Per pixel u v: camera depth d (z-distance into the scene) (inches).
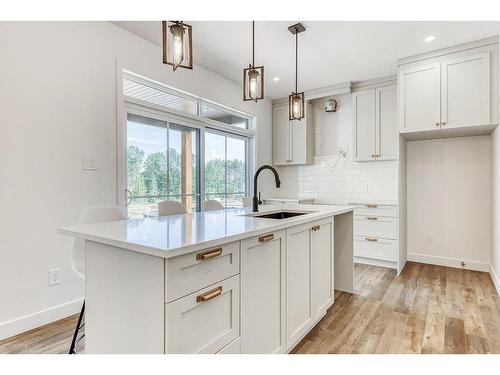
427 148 157.4
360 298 110.3
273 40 119.1
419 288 120.6
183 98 141.6
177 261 43.5
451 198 151.6
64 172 93.3
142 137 123.3
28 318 85.1
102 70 103.9
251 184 186.9
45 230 88.9
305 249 80.4
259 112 190.2
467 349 75.3
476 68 120.2
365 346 76.9
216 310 50.7
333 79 163.6
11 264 82.1
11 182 82.1
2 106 80.4
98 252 53.5
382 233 149.3
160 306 43.1
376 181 172.7
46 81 89.3
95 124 101.6
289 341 72.1
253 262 59.4
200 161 151.6
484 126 121.6
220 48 126.0
